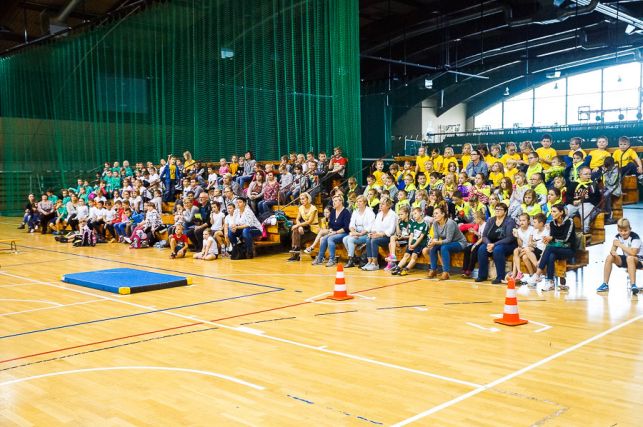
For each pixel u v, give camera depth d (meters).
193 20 17.89
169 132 18.95
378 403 4.01
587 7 17.92
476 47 26.14
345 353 5.19
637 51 25.64
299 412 3.87
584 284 8.41
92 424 3.73
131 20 19.91
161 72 19.05
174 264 10.91
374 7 21.91
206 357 5.12
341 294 7.50
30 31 24.59
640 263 7.56
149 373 4.71
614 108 26.50
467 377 4.51
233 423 3.71
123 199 15.35
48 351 5.38
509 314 6.12
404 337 5.69
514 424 3.62
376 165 13.01
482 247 8.60
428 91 28.78
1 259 11.95
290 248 12.59
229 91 16.95
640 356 4.99
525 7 19.91
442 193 10.62
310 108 14.77
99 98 21.16
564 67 28.56
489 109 32.12
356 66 13.80
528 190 8.79
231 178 14.03
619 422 3.64
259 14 15.95
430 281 8.74
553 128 21.53
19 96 24.36
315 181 12.74
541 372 4.60
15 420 3.80
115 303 7.44
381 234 9.71
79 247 13.94
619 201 10.48
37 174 23.41
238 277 9.36
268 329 6.07
